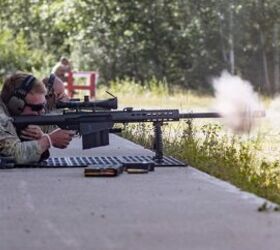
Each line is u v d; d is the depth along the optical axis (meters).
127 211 9.55
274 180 12.08
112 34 61.19
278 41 59.16
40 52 65.12
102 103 13.11
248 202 10.15
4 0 67.31
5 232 8.53
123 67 61.06
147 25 61.19
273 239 8.23
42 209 9.69
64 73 46.69
